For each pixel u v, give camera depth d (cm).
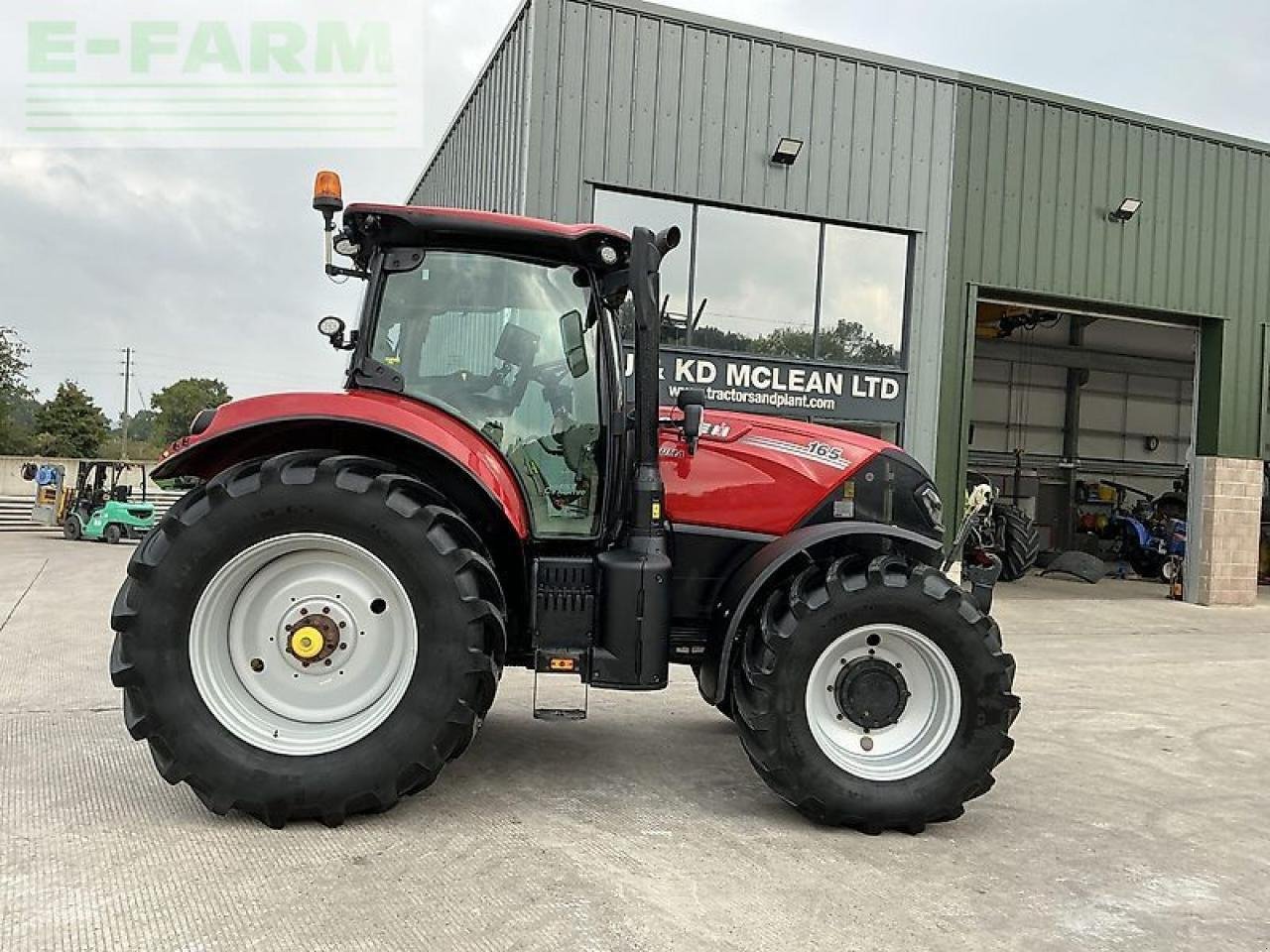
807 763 342
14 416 4369
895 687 358
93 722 452
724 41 949
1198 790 423
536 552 374
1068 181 1145
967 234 1093
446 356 372
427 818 339
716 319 973
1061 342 1894
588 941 253
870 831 347
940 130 1060
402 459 362
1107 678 693
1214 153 1231
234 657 332
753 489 396
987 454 1842
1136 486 1973
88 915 255
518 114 904
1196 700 624
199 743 317
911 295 1053
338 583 337
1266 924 287
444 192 1283
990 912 286
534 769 407
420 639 329
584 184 902
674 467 396
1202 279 1234
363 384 366
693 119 940
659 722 497
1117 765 461
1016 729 528
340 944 245
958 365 1099
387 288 370
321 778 321
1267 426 1667
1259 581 1642
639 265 355
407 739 326
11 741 419
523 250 376
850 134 1012
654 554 358
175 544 321
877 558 359
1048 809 388
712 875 302
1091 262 1166
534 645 358
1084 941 270
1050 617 1044
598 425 379
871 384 1040
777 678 343
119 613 319
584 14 895
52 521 2012
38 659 612
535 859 306
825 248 1017
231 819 328
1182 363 1948
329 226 368
